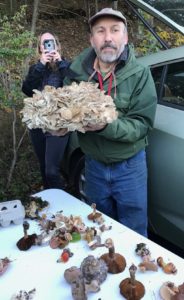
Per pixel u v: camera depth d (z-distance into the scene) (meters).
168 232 2.22
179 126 2.05
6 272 1.21
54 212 1.52
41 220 1.44
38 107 1.36
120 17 1.71
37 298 1.10
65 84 1.95
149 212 2.30
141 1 2.37
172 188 2.09
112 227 1.41
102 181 1.98
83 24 7.42
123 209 1.99
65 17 7.53
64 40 6.90
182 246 2.17
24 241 1.31
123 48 1.77
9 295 1.12
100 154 1.88
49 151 2.65
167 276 1.15
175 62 2.29
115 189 1.96
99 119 1.35
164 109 2.20
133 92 1.78
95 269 1.12
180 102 2.15
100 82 1.81
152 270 1.17
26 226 1.31
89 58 1.86
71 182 2.88
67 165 2.85
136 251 1.26
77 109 1.34
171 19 2.34
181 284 1.10
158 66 2.38
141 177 1.96
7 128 3.57
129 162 1.91
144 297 1.08
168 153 2.08
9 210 1.44
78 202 1.59
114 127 1.64
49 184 2.79
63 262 1.24
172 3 2.35
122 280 1.13
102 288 1.12
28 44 3.12
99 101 1.38
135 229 2.02
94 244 1.29
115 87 1.78
